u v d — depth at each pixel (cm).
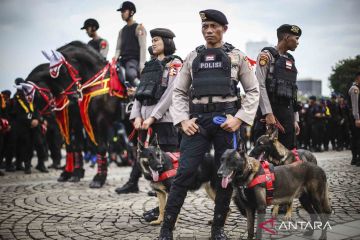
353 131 965
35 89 763
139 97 524
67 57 761
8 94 1034
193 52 383
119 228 455
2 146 1047
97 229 451
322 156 1264
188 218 491
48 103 778
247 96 368
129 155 1181
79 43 784
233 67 365
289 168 389
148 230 445
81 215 517
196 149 370
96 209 551
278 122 507
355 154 973
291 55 528
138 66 768
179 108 380
